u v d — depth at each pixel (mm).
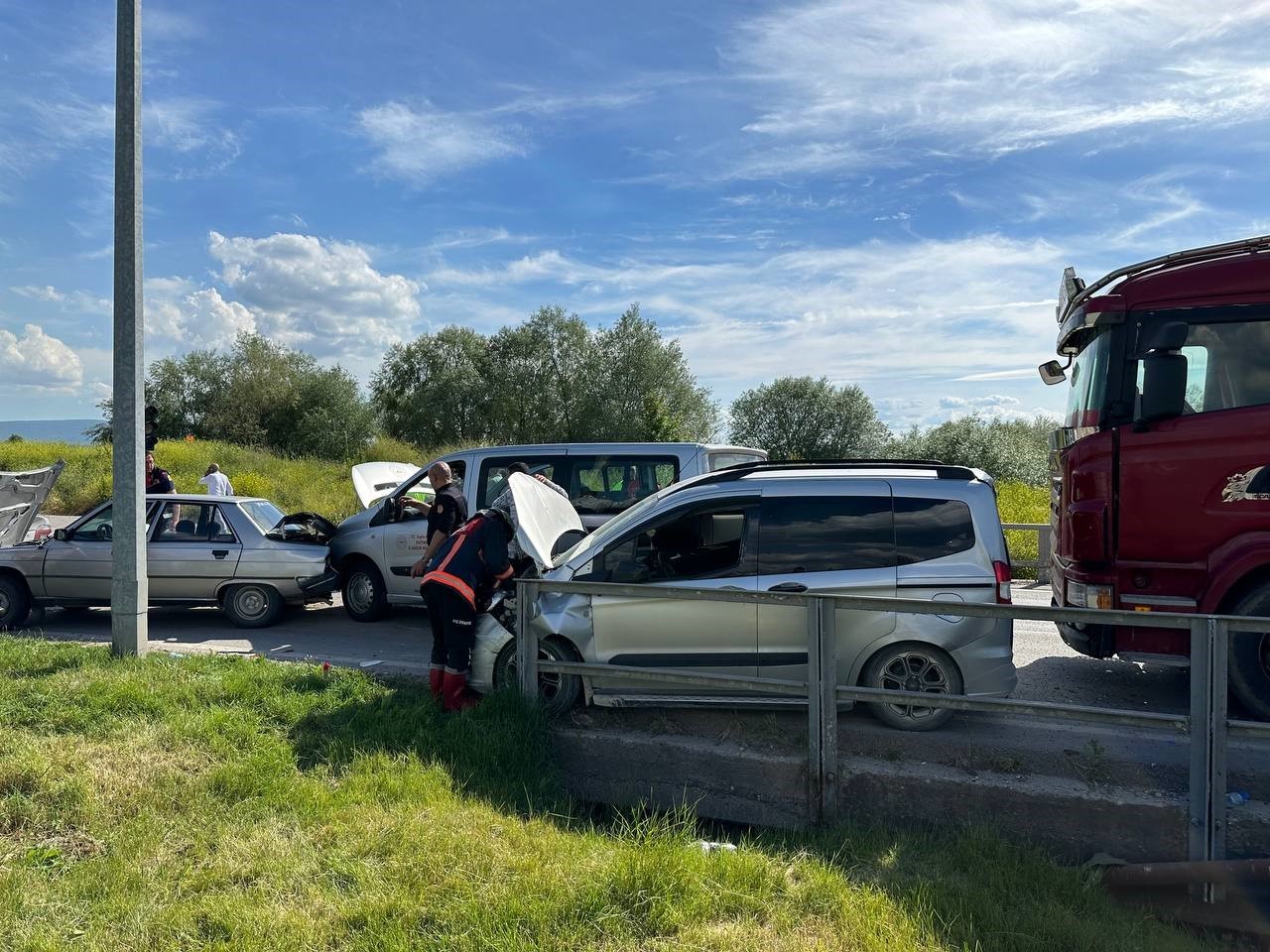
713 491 6039
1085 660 7977
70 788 4379
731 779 5246
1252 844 4246
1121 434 5879
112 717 5375
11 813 4203
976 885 4016
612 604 5855
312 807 4410
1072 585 6152
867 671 5551
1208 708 4195
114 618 6984
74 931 3326
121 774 4613
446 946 3244
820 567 5758
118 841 4016
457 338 54969
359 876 3734
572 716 5875
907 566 5676
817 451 60625
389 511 9914
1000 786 4738
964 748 5070
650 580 5945
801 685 5039
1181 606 5691
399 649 8578
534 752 5367
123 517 6988
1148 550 5789
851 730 5320
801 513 5898
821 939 3400
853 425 61719
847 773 5039
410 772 4852
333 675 6461
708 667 5754
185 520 9750
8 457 24812
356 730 5418
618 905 3553
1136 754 4871
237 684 6027
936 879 4062
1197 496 5672
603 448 9727
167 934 3318
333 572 9781
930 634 5473
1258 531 5500
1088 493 5984
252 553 9586
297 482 23422
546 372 53531
